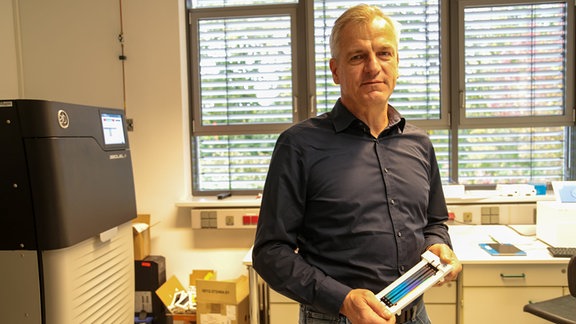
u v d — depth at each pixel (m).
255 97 2.88
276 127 2.87
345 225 1.01
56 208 1.20
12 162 1.18
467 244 2.14
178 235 2.76
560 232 2.04
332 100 2.83
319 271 0.96
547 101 2.75
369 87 1.03
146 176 2.76
